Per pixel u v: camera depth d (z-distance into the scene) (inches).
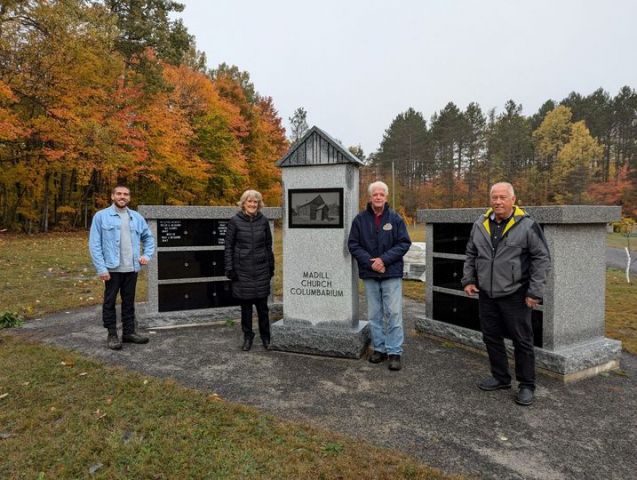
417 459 103.6
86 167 673.6
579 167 1723.7
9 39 577.0
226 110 1121.4
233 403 132.1
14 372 153.9
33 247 570.3
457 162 1967.3
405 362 171.8
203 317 229.8
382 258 161.2
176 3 831.7
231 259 181.6
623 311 258.7
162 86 789.2
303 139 183.3
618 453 107.4
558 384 149.7
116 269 187.0
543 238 132.7
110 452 104.5
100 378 149.6
